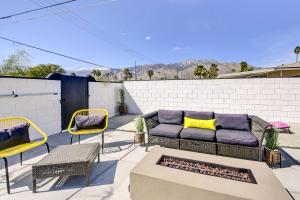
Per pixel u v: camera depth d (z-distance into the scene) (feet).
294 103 19.08
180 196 4.89
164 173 5.46
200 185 4.74
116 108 27.02
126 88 27.73
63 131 16.44
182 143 10.34
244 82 20.76
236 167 5.93
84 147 8.52
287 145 11.99
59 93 16.30
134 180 5.54
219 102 21.97
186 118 11.93
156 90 25.57
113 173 8.20
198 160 6.52
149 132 11.18
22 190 6.80
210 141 9.71
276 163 8.46
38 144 8.64
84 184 7.25
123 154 10.56
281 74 37.86
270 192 4.40
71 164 6.81
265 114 20.15
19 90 12.59
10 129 8.49
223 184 4.81
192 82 23.20
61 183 7.32
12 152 7.22
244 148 8.96
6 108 11.76
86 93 20.18
